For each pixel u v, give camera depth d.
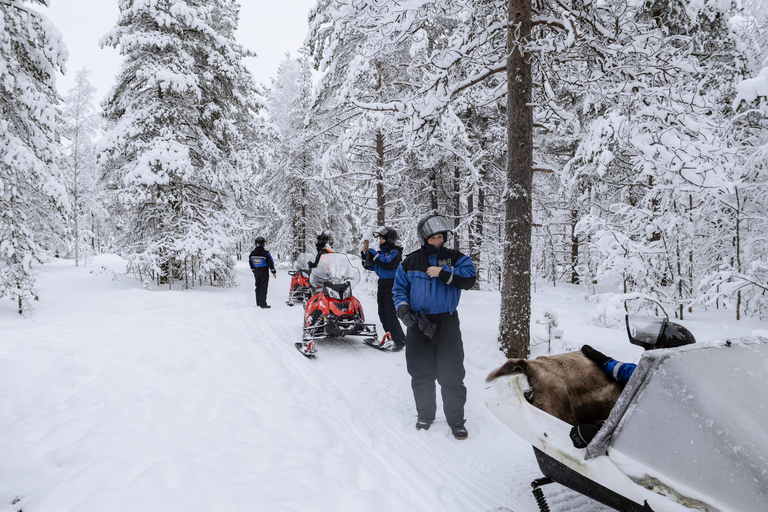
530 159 6.27
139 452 3.14
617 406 1.89
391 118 8.44
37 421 3.65
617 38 6.81
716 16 9.63
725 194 8.24
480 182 14.27
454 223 15.89
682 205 8.88
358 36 11.70
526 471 3.17
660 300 8.34
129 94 14.00
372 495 2.74
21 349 5.21
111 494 2.58
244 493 2.62
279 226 26.20
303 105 23.75
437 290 3.74
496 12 7.55
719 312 9.08
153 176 12.30
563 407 2.53
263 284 10.88
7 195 8.67
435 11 6.67
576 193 11.93
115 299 10.88
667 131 6.84
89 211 29.08
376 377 5.42
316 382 5.13
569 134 11.75
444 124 9.88
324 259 7.04
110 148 12.61
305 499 2.62
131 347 5.61
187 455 3.09
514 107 6.24
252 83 16.06
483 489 2.92
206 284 15.73
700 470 1.59
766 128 8.02
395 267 6.51
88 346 5.46
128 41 12.47
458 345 3.81
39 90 9.79
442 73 6.75
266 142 17.39
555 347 6.29
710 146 6.64
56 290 12.52
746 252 8.87
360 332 6.83
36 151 9.47
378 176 13.66
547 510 2.48
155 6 13.09
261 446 3.26
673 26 9.80
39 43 9.17
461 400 3.78
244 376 4.95
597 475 1.86
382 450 3.50
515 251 6.16
